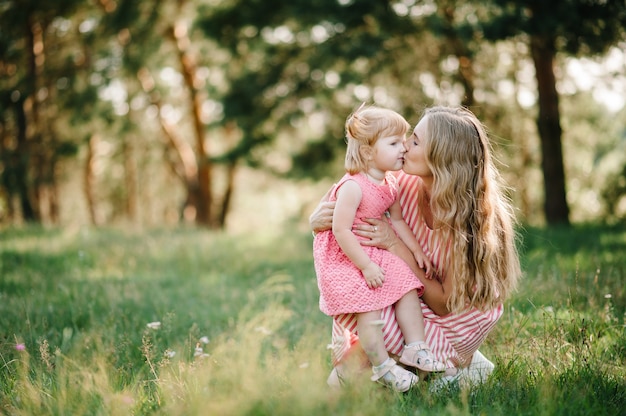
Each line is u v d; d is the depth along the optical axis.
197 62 24.94
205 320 4.95
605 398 2.91
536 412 2.69
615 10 10.20
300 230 14.37
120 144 31.33
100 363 3.39
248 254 9.95
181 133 31.41
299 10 14.93
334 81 17.69
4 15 20.12
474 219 3.19
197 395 2.82
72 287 6.20
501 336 3.95
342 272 3.16
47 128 22.84
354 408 2.62
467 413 2.66
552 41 10.93
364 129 3.23
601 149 20.33
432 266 3.32
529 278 5.29
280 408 2.60
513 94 17.41
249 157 21.48
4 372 3.44
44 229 13.06
